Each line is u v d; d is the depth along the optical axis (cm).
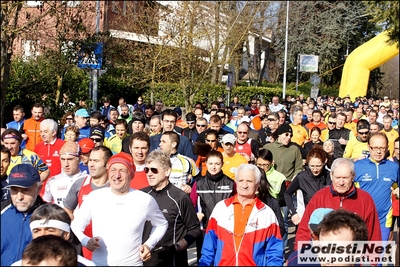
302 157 1016
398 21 1159
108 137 1088
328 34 4556
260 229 514
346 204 538
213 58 2106
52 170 839
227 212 522
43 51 1508
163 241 559
